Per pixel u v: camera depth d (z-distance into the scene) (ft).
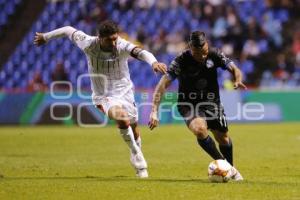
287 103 243.19
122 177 90.53
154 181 83.71
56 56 286.05
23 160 117.39
